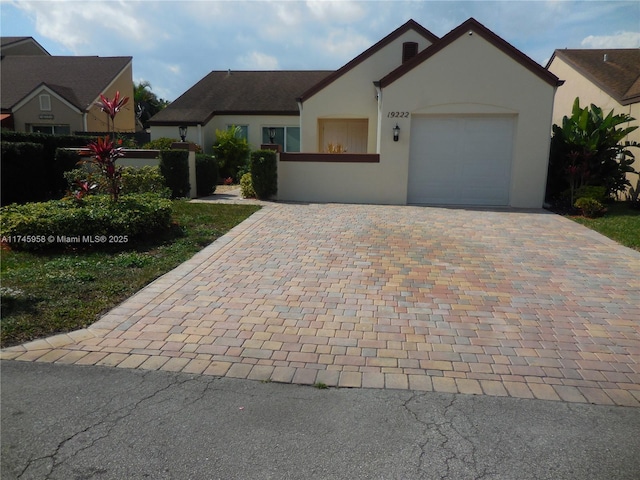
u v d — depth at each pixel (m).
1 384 4.01
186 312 5.60
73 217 8.02
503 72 12.55
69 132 24.25
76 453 3.15
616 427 3.46
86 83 26.09
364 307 5.79
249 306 5.79
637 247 8.50
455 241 8.91
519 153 12.74
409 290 6.38
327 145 18.44
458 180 13.31
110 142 9.38
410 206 12.88
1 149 12.70
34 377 4.13
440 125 13.14
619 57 18.77
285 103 22.58
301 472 2.98
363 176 13.42
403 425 3.48
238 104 22.72
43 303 5.66
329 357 4.54
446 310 5.73
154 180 12.82
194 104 22.95
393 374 4.24
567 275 7.06
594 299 6.11
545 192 13.34
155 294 6.16
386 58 16.50
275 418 3.56
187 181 13.59
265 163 13.27
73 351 4.62
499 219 10.98
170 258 7.65
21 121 24.16
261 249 8.27
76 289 6.16
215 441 3.28
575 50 20.16
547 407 3.72
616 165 12.70
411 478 2.93
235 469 3.01
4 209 8.88
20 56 28.48
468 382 4.11
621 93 15.15
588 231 9.79
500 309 5.77
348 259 7.74
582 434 3.38
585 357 4.58
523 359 4.53
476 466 3.03
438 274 7.05
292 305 5.83
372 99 16.73
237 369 4.30
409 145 13.23
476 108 12.75
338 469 3.01
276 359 4.50
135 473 2.97
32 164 13.67
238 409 3.68
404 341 4.90
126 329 5.13
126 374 4.20
